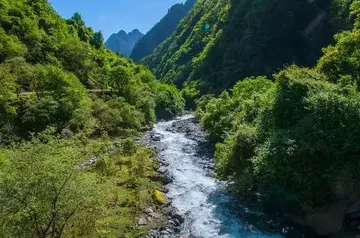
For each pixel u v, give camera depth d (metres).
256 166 20.73
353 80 24.08
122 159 30.20
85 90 56.19
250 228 20.30
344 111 19.14
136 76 97.81
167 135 48.00
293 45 94.69
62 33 82.38
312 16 89.69
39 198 12.43
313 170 19.08
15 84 38.66
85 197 13.44
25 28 65.88
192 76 126.56
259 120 23.73
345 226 18.19
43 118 37.09
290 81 21.94
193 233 19.67
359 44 26.92
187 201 24.09
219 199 24.38
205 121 42.66
